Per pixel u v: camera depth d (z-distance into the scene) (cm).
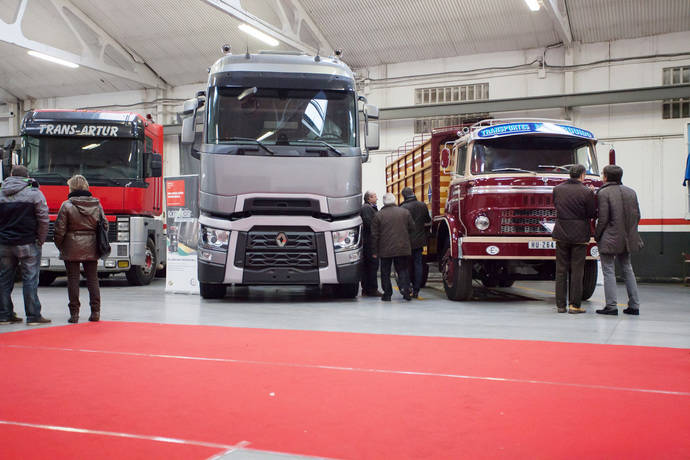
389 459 272
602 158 1705
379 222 997
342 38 1880
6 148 1233
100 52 2031
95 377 436
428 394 388
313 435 306
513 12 1689
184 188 1134
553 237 834
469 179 934
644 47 1672
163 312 847
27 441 296
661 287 1459
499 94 1823
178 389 400
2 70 2298
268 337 619
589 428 317
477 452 281
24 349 548
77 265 735
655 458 273
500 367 471
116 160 1248
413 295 1071
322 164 940
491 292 1237
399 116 1866
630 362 489
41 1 1897
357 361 494
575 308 833
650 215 1669
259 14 1842
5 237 703
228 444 292
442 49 1858
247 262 941
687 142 1489
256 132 938
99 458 272
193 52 2058
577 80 1738
